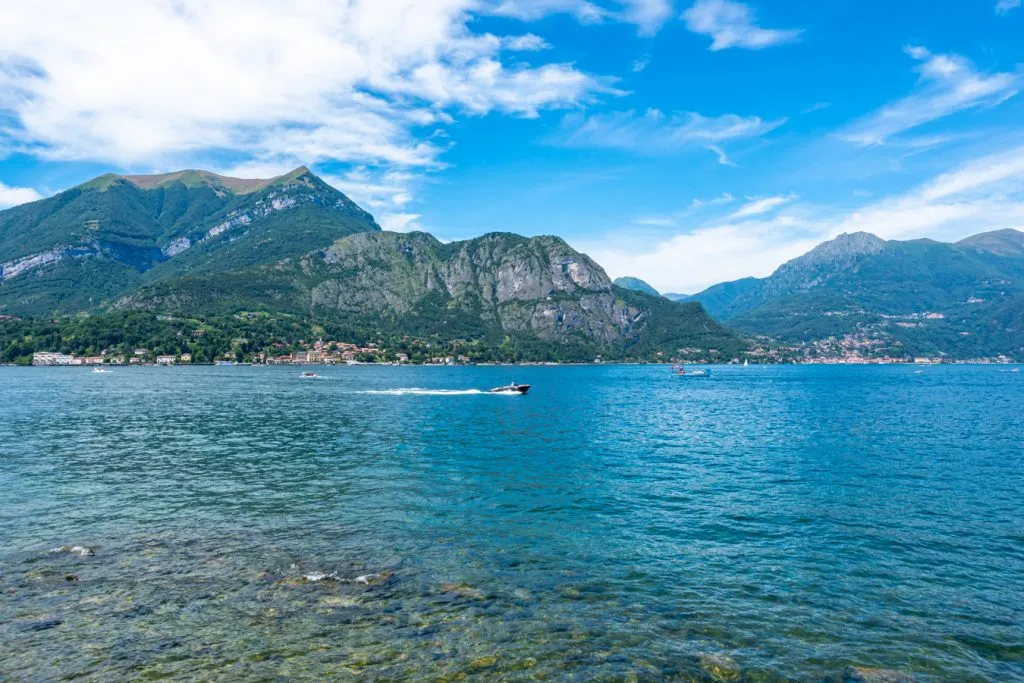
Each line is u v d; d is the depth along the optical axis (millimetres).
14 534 28969
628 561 26016
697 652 18141
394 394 139500
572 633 19219
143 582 22812
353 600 21406
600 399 130000
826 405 112250
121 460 50219
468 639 18688
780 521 32500
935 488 40656
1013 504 36250
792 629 19750
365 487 40250
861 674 17031
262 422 79750
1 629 18844
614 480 43219
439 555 26453
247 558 25672
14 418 81688
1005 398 128375
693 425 79625
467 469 47219
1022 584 23688
